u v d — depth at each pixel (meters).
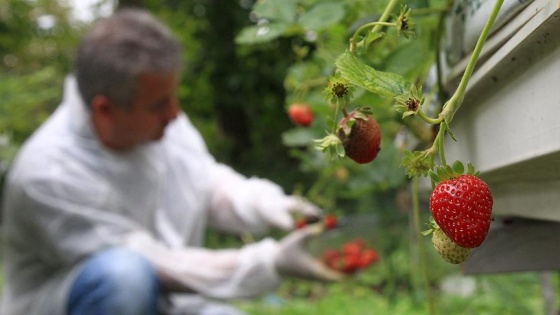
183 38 7.54
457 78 1.05
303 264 2.28
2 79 5.41
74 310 2.21
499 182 1.04
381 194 3.56
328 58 1.59
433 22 1.20
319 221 2.58
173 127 2.81
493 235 1.15
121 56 2.26
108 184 2.42
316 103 1.71
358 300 4.36
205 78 7.78
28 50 8.11
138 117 2.35
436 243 0.72
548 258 1.10
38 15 7.98
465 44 1.00
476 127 1.02
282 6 1.39
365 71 0.68
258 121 7.92
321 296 4.81
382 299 4.21
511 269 1.13
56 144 2.40
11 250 2.51
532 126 0.75
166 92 2.35
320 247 2.59
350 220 3.46
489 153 0.95
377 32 0.96
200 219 2.80
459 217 0.67
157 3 7.88
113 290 2.13
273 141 7.91
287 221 2.68
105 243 2.32
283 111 7.78
